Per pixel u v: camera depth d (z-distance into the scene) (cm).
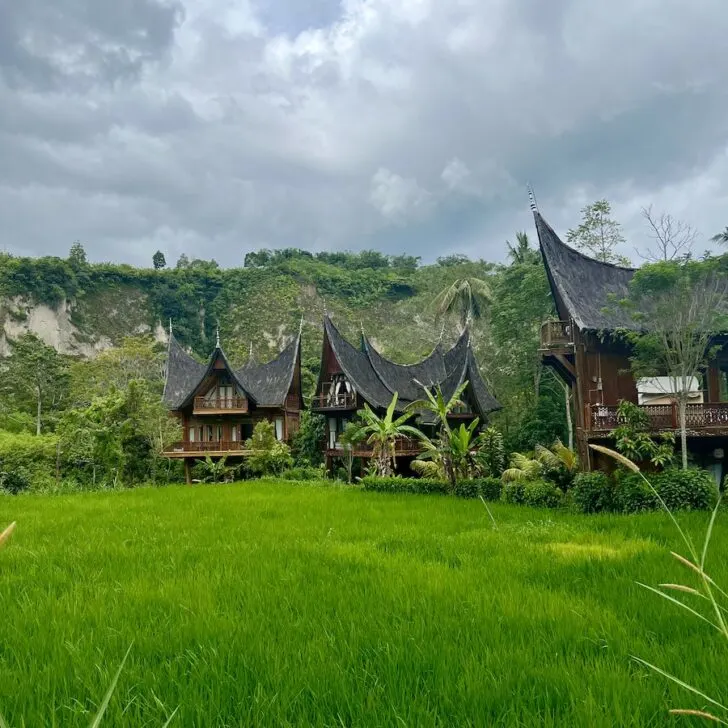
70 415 3219
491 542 937
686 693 347
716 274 1634
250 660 416
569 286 2050
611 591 604
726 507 1309
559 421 3238
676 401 1752
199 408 3644
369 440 2589
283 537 1052
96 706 347
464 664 398
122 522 1296
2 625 527
